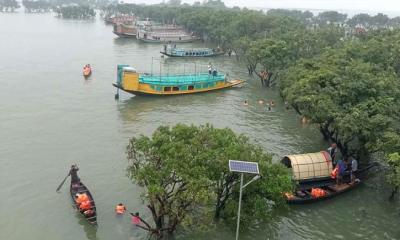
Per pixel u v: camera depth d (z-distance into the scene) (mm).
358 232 45062
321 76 62469
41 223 44156
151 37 197500
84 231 43062
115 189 51531
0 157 59094
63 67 124375
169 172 38344
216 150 40438
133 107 86500
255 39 146000
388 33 116875
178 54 153750
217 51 163250
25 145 63812
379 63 82312
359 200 51250
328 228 45500
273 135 72562
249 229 44219
